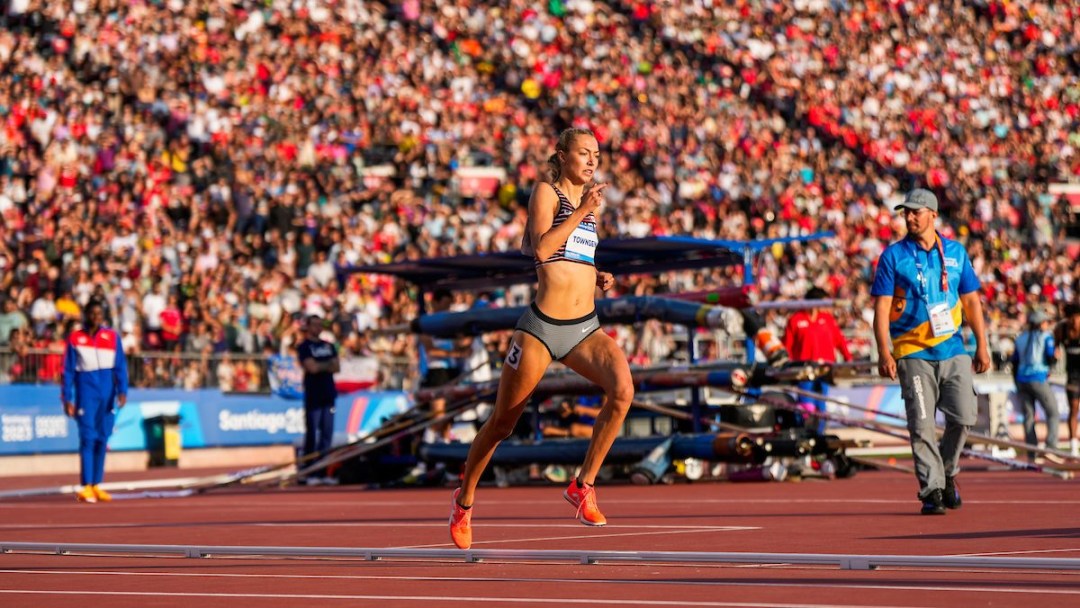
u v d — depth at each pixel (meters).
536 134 49.50
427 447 22.59
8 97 39.38
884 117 56.44
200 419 34.25
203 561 9.93
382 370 35.94
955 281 13.81
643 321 21.25
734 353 29.28
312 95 46.69
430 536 12.14
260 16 48.56
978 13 61.41
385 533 12.66
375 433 22.97
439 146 46.44
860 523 12.51
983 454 19.83
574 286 9.78
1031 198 53.25
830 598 7.09
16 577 9.12
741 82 55.91
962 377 13.70
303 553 9.77
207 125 42.66
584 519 10.02
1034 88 59.97
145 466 33.12
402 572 8.91
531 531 12.43
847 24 59.00
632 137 51.22
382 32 51.53
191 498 21.19
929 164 55.00
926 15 60.62
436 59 51.47
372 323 37.78
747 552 9.82
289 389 36.19
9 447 30.92
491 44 53.94
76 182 37.94
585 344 9.87
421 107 48.78
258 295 36.44
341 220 40.75
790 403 21.42
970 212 53.00
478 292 35.75
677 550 10.12
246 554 9.89
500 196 45.75
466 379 23.80
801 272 46.06
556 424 23.03
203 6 47.22
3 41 41.34
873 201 51.91
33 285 33.31
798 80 56.69
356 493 21.30
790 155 52.81
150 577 8.95
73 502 20.66
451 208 44.94
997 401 29.05
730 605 6.89
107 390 21.14
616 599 7.27
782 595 7.25
